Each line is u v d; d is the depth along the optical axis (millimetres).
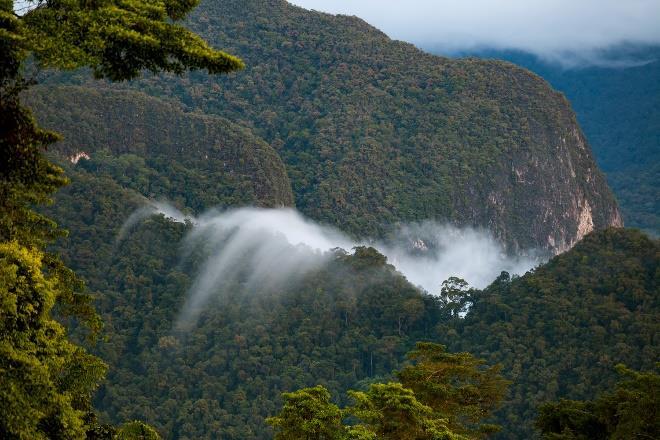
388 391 24609
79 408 15828
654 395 27359
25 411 13039
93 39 13469
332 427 23859
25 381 13219
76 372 15289
